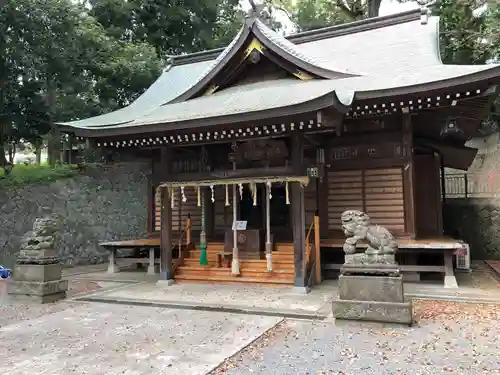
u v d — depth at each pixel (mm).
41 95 16578
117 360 5199
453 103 9234
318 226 10586
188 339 6035
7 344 5898
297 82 11438
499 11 16297
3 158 16531
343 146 11602
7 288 9023
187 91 12219
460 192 19719
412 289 9281
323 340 5840
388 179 11125
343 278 6602
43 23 14531
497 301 8039
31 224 14820
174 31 22859
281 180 9516
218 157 12836
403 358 5055
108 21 20453
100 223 16750
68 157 19281
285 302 8383
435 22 13602
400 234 10828
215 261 11820
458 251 10164
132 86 19516
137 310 7980
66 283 9305
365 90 9156
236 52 11492
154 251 13617
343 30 15023
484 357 5035
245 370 4789
